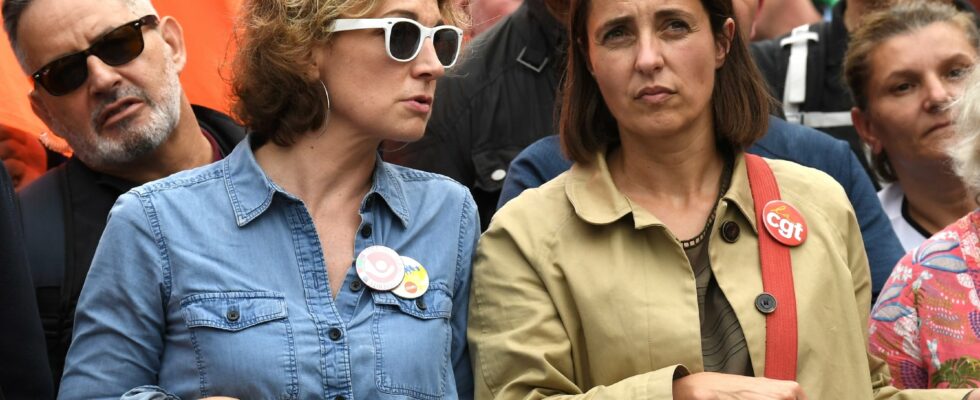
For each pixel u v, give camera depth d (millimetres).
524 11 7016
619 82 4820
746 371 4609
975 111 5344
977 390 4738
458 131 6840
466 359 4891
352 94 4590
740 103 4992
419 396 4527
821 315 4684
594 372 4684
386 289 4566
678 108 4801
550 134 6820
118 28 5719
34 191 5688
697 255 4824
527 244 4859
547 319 4758
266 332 4402
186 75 7426
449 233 4844
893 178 7004
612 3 4809
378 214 4727
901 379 5320
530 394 4656
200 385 4379
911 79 6695
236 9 4785
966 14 6793
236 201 4590
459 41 4773
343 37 4566
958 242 5332
